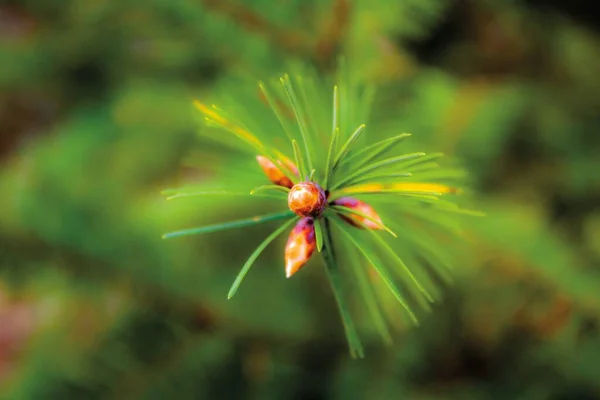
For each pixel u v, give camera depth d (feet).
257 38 1.08
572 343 1.06
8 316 1.92
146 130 1.39
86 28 1.46
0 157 2.00
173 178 1.38
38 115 2.03
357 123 0.86
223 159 0.94
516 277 1.03
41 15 1.51
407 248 0.85
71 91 1.54
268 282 1.15
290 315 1.12
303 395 1.16
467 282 1.06
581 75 1.42
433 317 1.13
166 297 1.06
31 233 0.95
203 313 1.09
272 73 1.07
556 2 1.54
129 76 1.48
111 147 1.38
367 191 0.66
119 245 0.99
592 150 1.31
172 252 1.07
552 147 1.31
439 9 1.19
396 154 0.95
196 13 1.09
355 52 1.07
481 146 1.16
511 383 1.11
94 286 1.02
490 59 1.48
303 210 0.65
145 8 1.19
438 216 0.85
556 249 1.00
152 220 1.09
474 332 1.12
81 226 0.97
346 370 1.16
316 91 0.91
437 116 1.13
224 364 1.13
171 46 1.28
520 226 1.01
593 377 1.05
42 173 1.28
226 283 1.11
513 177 1.27
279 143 0.86
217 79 1.34
